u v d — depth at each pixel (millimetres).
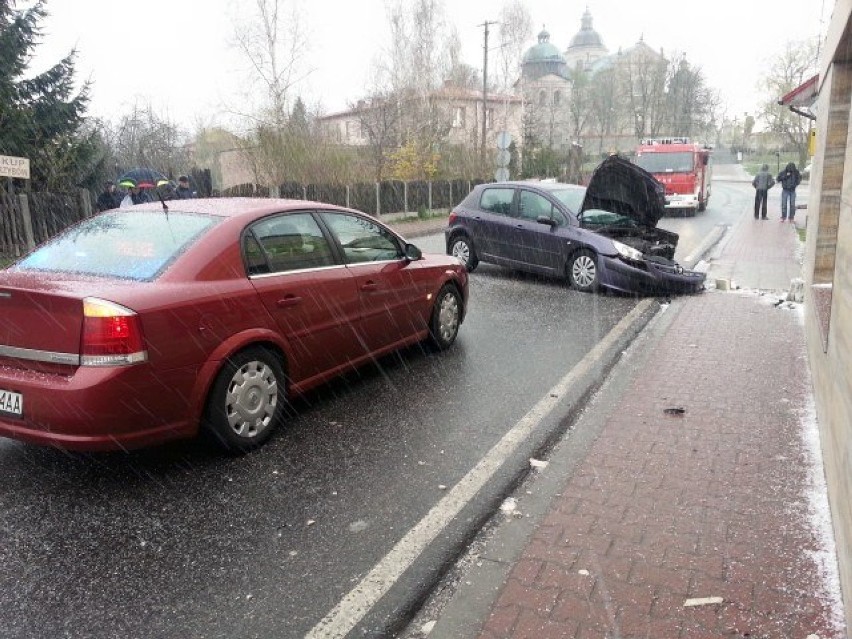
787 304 8617
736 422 4695
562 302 9164
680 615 2707
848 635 2479
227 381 4160
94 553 3236
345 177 26875
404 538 3379
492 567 3127
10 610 2824
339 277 5176
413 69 38469
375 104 37344
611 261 9406
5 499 3740
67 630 2711
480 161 37844
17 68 18000
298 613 2824
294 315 4680
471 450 4426
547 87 83812
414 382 5785
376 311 5602
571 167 47562
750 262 12836
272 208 4859
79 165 18266
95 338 3564
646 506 3576
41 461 4207
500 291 9969
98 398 3553
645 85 86188
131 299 3688
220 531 3438
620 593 2859
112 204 14656
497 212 11172
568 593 2873
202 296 4031
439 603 2904
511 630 2662
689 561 3066
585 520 3455
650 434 4531
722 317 7984
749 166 81812
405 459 4289
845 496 2740
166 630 2717
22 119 16984
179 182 15273
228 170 32000
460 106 42906
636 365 6180
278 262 4711
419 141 36031
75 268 4203
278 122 27547
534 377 5918
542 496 3793
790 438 4406
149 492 3834
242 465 4191
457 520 3551
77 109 19094
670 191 25469
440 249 16188
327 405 5238
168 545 3309
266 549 3285
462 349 6824
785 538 3232
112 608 2846
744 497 3641
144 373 3688
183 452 4367
